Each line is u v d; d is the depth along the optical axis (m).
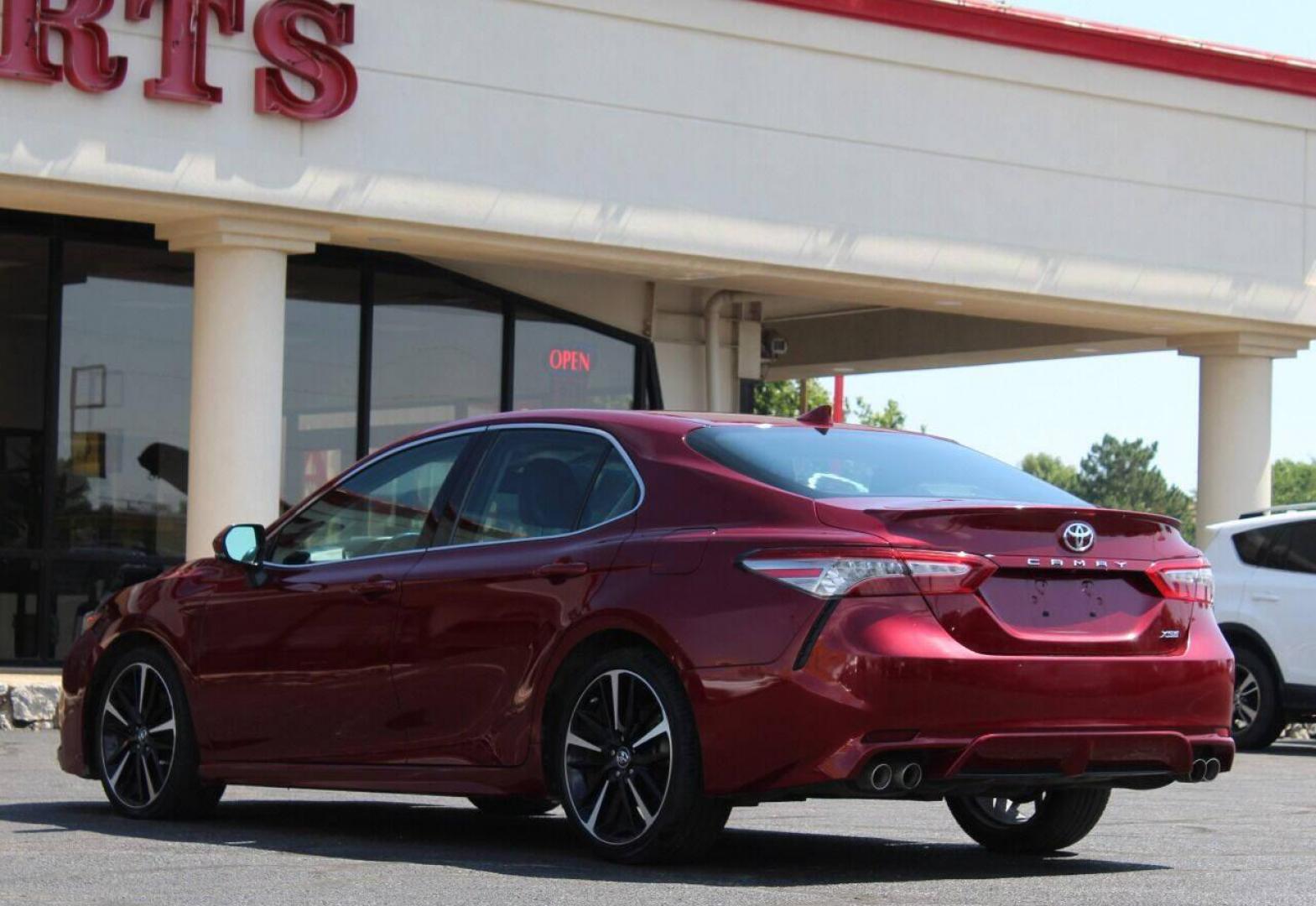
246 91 16.25
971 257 19.81
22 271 18.28
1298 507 16.14
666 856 6.97
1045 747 6.84
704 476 7.20
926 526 6.81
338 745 8.01
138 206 16.00
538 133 17.62
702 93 18.47
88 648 9.05
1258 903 6.44
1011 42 20.08
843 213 19.17
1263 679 15.67
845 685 6.59
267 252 16.66
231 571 8.59
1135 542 7.23
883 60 19.44
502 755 7.42
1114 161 20.78
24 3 15.20
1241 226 21.61
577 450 7.64
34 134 15.21
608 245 17.91
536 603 7.35
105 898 6.24
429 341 20.31
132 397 18.75
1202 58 21.23
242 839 8.02
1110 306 20.72
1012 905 6.27
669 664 6.94
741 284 19.62
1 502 18.17
